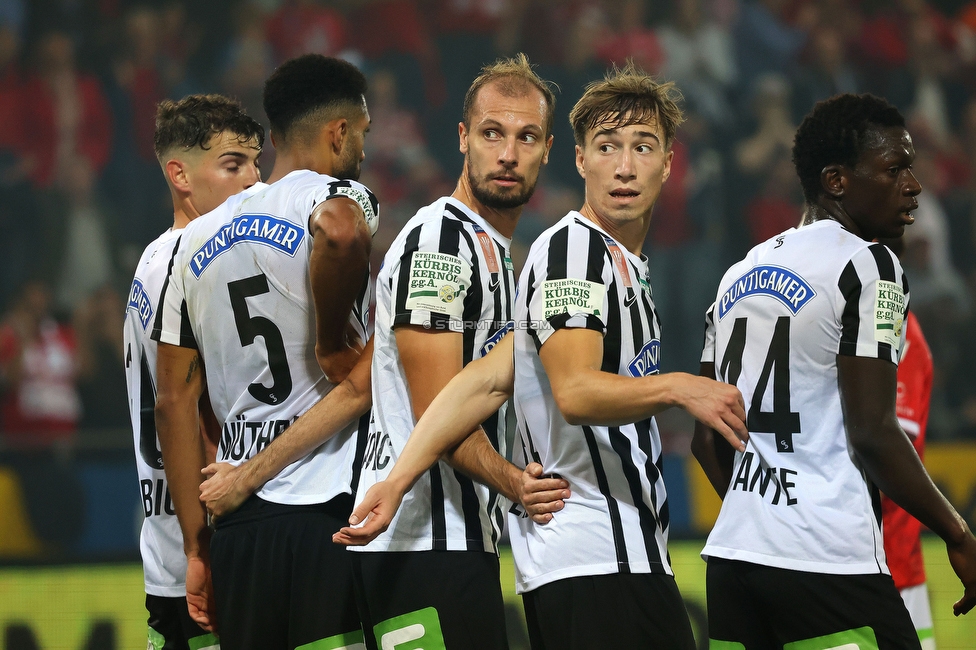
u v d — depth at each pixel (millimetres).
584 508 8438
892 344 8297
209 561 9828
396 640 8648
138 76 35750
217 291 9484
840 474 8383
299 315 9414
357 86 10188
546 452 8656
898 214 9031
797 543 8312
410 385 8836
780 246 8977
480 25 37812
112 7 36312
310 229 9227
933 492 8109
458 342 8836
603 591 8273
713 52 37594
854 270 8406
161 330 9758
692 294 33438
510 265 9375
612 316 8430
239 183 10961
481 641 8664
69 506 20359
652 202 9008
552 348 8203
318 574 9094
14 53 35156
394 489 8203
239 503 9328
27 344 29000
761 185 34781
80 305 31750
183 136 10820
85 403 29344
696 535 16734
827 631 8281
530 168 9367
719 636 8883
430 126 37375
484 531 8961
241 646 9273
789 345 8570
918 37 38750
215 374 9664
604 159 8891
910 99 38062
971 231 34938
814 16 38344
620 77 9219
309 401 9500
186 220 11000
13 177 33656
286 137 10039
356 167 10281
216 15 37125
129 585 16906
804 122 9312
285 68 10070
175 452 9766
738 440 7602
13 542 20078
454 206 9281
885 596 8242
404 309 8781
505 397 8789
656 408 7766
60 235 33094
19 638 16781
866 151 8953
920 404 11844
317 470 9344
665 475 20625
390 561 8734
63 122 34344
